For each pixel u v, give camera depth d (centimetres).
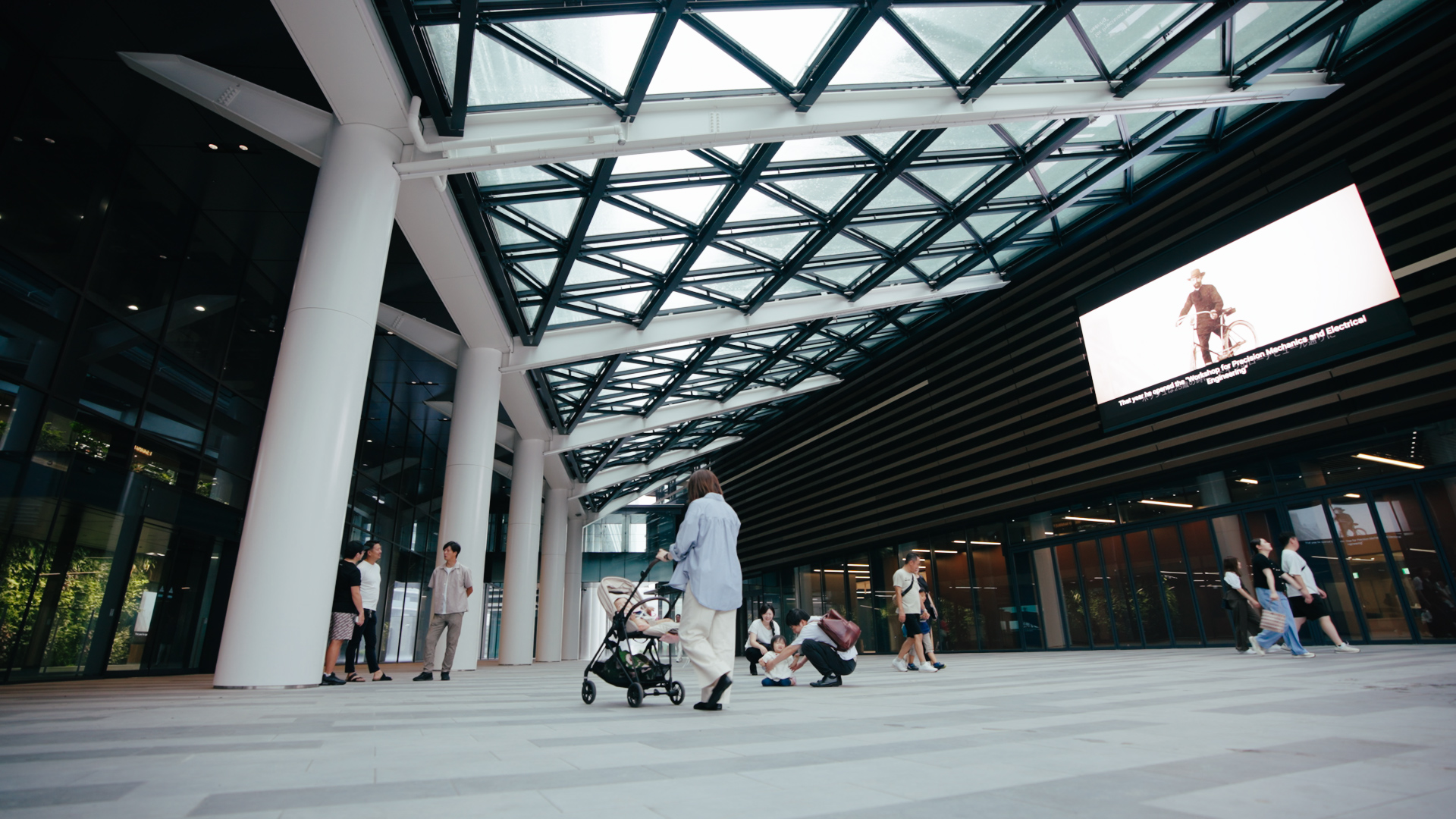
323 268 860
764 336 1977
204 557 1326
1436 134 1206
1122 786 196
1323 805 167
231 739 327
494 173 1084
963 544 2094
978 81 1064
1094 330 1755
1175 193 1597
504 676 1234
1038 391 1892
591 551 4712
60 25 880
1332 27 1121
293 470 766
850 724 370
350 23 798
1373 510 1251
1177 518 1551
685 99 1004
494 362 1667
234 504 1408
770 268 1565
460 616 1016
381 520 2170
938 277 1881
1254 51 1186
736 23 870
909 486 2309
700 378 2272
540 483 2367
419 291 1519
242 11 852
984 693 579
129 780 220
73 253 1004
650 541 4822
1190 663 959
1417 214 1215
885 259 1664
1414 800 169
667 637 527
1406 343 1215
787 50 935
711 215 1283
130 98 1010
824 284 1728
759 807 178
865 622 2480
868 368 2577
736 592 489
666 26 821
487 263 1335
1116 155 1436
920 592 1161
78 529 1017
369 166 920
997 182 1378
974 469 2064
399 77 888
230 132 1084
